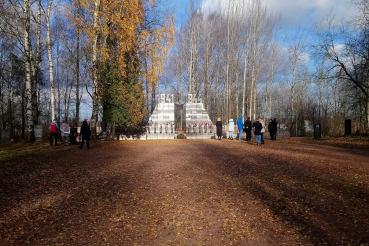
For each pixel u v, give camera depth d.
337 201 6.18
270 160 11.48
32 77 24.42
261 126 17.56
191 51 35.56
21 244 4.33
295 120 36.47
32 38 29.77
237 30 37.69
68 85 41.91
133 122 22.17
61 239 4.50
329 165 10.52
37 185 7.82
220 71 43.62
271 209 5.69
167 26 22.92
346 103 27.19
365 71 23.03
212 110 46.66
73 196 6.74
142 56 23.23
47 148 16.78
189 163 10.72
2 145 19.38
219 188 7.22
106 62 21.61
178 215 5.42
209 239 4.45
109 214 5.53
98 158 12.45
